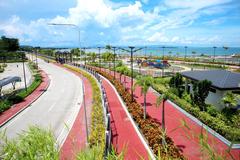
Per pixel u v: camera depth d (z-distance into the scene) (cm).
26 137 381
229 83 2422
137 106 2589
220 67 7038
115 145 1664
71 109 2853
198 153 1506
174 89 3169
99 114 2417
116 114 2448
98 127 1980
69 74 6297
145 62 8212
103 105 2680
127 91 3497
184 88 3409
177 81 3266
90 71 5953
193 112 2338
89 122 2286
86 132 1964
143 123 2011
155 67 7519
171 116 2367
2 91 4175
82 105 3006
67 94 3759
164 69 7000
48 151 369
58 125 2270
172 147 1499
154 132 1756
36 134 383
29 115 2669
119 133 1905
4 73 6962
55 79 5469
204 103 2461
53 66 8694
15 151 363
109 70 6412
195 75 3038
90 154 365
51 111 2802
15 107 2995
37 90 4125
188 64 8694
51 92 3972
